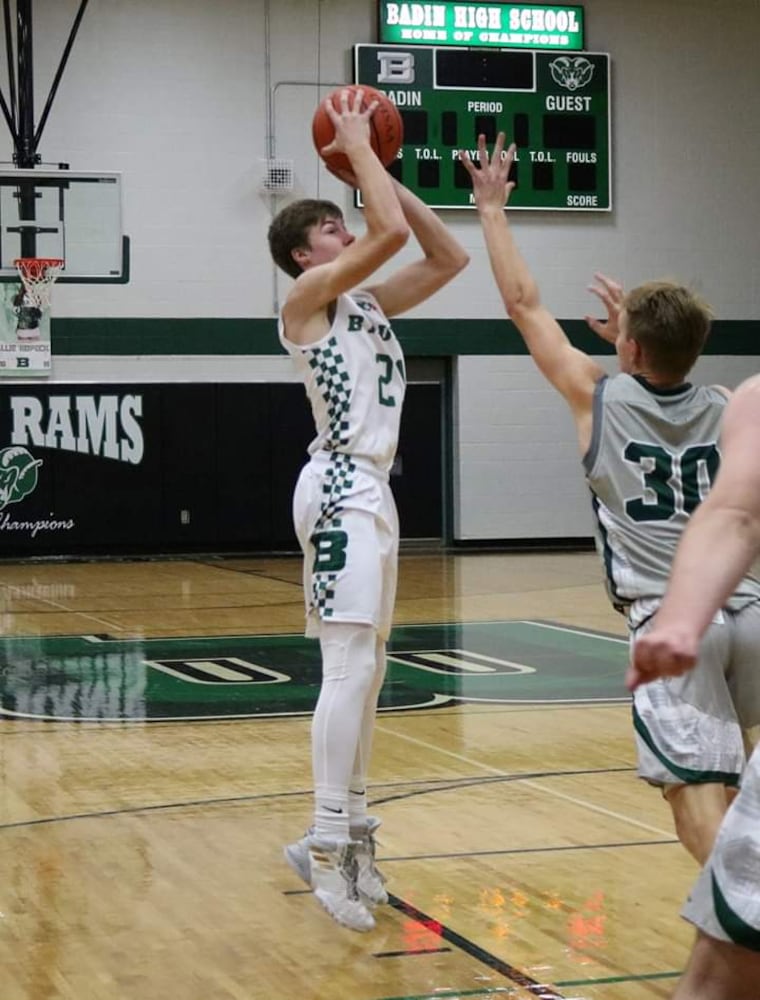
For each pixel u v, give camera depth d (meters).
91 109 21.98
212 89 22.36
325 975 4.40
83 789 7.14
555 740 8.35
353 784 4.97
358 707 4.74
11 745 8.33
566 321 23.55
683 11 23.75
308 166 22.70
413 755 7.93
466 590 17.17
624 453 4.17
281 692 10.12
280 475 22.67
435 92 22.80
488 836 6.11
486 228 4.60
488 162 4.65
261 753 8.03
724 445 2.45
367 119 4.91
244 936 4.80
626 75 23.61
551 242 23.45
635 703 3.98
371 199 4.69
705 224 23.94
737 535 2.32
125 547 22.25
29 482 21.88
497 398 23.48
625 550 4.14
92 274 20.73
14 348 21.64
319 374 4.88
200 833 6.23
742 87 24.00
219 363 22.55
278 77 22.55
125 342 22.25
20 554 22.02
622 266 23.70
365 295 5.07
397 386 5.00
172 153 22.27
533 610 15.06
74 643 12.80
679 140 23.83
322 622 4.78
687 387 4.29
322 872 4.68
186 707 9.55
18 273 20.47
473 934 4.78
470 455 23.44
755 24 24.00
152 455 22.23
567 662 11.46
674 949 4.60
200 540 22.41
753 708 4.03
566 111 23.27
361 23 22.80
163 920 4.98
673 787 3.90
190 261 22.41
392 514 4.93
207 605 15.80
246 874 5.56
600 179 23.44
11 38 20.73
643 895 5.21
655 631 2.25
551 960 4.51
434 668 11.20
